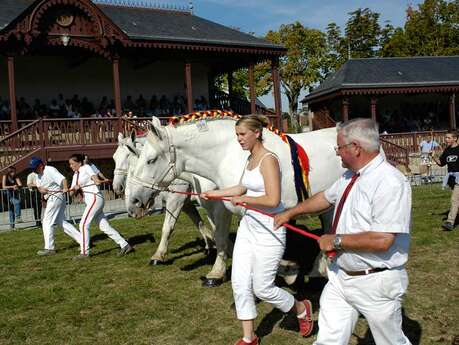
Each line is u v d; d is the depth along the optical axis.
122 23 23.06
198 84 27.45
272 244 4.04
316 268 5.79
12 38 18.88
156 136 5.39
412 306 5.18
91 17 20.08
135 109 23.89
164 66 26.52
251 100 24.50
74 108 22.91
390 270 3.02
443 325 4.68
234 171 5.24
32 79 23.30
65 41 19.75
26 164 17.48
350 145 3.04
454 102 32.19
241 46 23.17
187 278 6.70
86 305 5.79
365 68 30.56
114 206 14.98
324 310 3.28
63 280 7.00
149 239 9.77
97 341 4.74
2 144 17.61
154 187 5.46
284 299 4.21
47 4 19.17
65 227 8.86
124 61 25.45
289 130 49.25
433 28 43.94
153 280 6.70
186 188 7.39
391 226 2.88
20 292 6.48
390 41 45.25
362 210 3.01
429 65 31.33
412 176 19.12
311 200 3.49
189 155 5.42
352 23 46.75
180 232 10.36
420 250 7.48
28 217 14.63
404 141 25.89
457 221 9.64
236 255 4.16
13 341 4.83
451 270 6.39
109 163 19.91
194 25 25.06
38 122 18.05
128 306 5.68
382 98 32.62
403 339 3.14
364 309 3.10
